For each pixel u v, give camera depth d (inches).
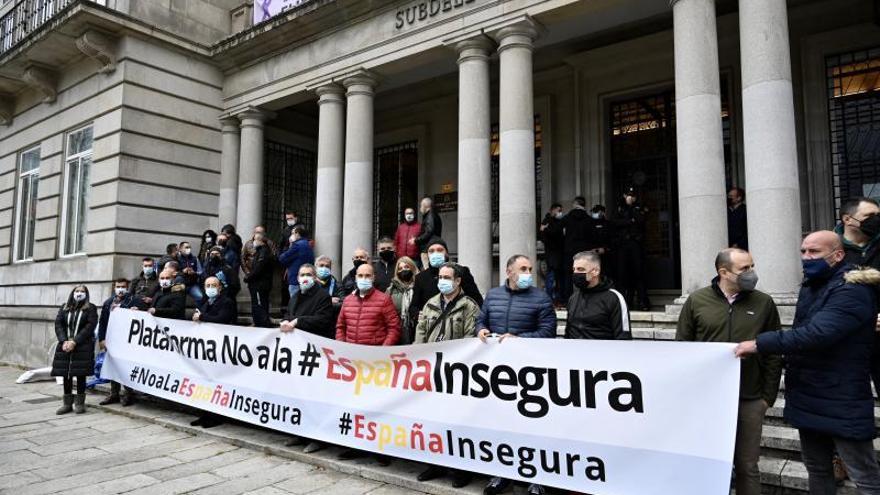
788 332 126.4
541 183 458.9
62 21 432.5
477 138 346.0
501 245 326.6
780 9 255.8
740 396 144.3
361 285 217.9
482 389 177.0
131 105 447.8
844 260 133.0
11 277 549.0
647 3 327.0
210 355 259.0
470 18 352.5
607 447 154.2
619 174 432.5
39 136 538.0
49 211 510.3
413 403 191.0
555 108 460.1
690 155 266.4
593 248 345.7
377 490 185.0
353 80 414.0
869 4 337.4
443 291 199.8
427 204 327.3
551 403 164.2
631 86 417.4
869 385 125.0
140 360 294.2
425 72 442.0
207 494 181.9
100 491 185.6
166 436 255.1
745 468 143.5
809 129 350.6
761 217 246.5
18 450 233.1
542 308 181.8
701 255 259.3
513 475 168.6
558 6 320.8
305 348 225.0
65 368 298.2
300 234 371.2
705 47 271.0
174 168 471.8
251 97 483.5
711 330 148.7
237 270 400.8
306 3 424.8
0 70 518.9
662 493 144.9
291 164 583.5
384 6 396.8
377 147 583.5
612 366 155.7
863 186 339.0
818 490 129.1
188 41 482.3
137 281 380.5
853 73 346.6
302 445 228.4
